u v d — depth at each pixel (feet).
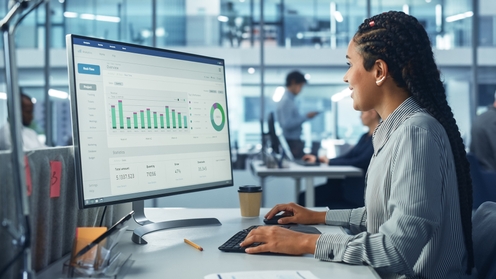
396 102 4.15
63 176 3.65
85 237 3.16
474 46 20.27
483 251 4.10
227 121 5.34
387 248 3.44
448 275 3.79
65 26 20.34
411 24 4.05
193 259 3.57
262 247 3.71
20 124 2.59
